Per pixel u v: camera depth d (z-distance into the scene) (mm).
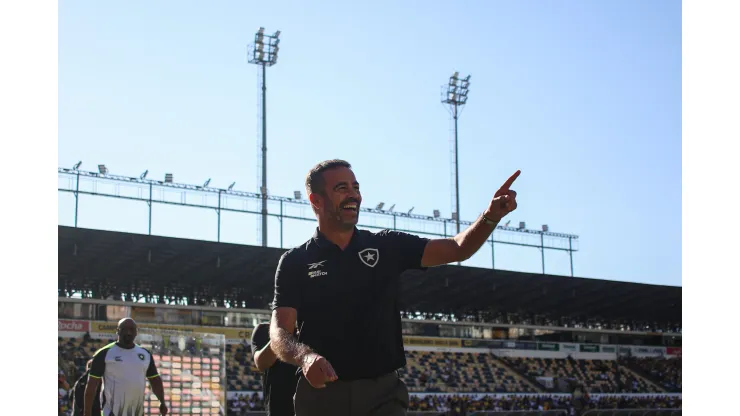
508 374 51844
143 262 41219
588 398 48875
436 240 4883
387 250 4863
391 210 51875
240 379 41438
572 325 57781
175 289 44812
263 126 48000
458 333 52594
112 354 9672
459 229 53531
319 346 4762
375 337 4777
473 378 49812
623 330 58469
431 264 4887
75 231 37688
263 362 7777
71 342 39438
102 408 9594
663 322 61125
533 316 56469
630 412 46125
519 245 54625
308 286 4809
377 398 4750
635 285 52750
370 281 4789
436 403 43062
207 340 11992
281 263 4945
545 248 55438
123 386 9625
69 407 28984
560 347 55719
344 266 4797
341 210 4879
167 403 11445
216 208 45531
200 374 11828
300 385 4832
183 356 11766
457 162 54156
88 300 40406
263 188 46656
